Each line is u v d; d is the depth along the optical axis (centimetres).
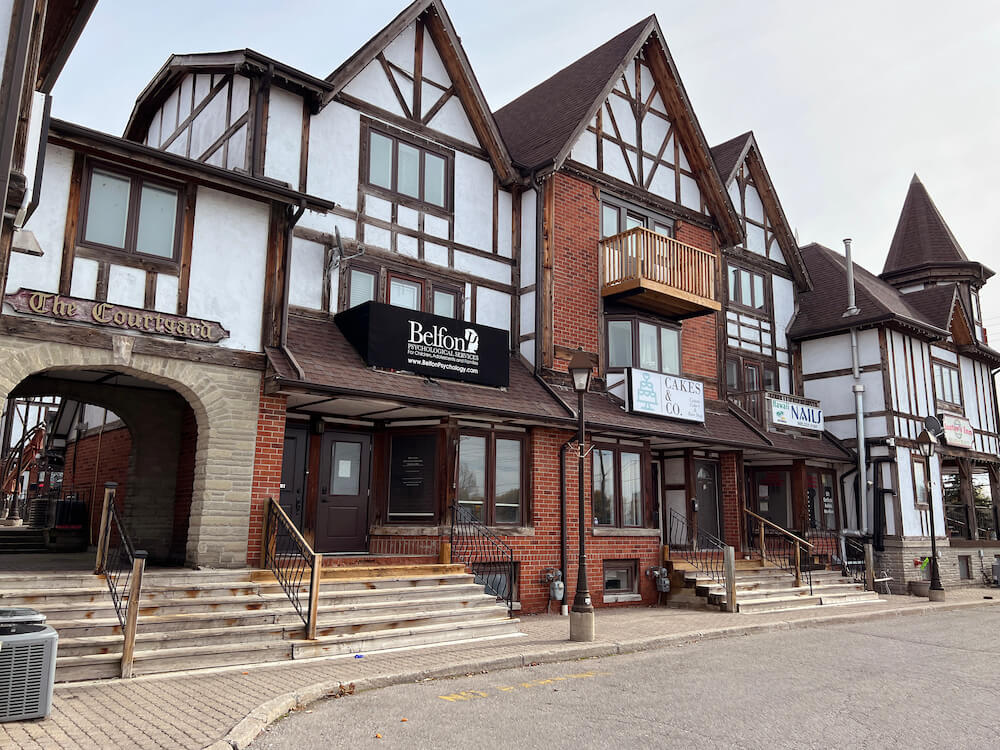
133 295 943
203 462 967
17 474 2394
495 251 1492
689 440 1545
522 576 1294
